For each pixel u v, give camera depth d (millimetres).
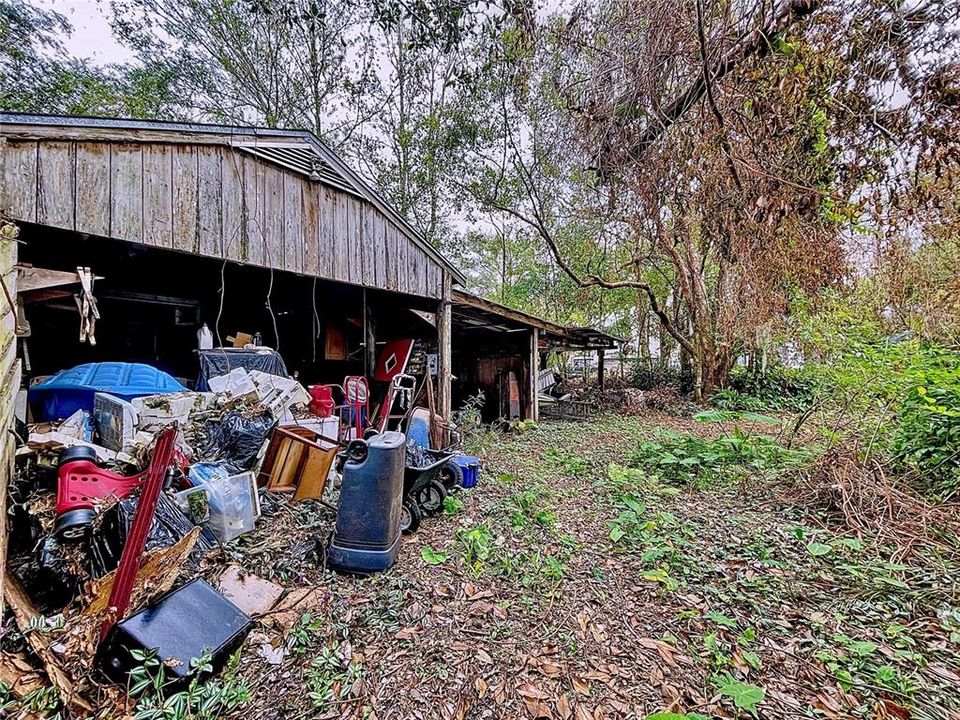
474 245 16031
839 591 2438
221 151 3799
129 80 9992
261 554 2549
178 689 1622
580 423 8367
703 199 5785
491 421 8500
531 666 1859
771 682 1784
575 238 13234
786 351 8094
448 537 3059
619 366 14531
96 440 3158
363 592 2338
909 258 5203
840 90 3789
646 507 3719
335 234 4750
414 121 12367
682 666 1869
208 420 3432
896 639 2025
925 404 3680
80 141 2979
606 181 6598
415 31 4402
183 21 9922
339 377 7465
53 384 3434
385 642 1976
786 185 4449
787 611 2262
